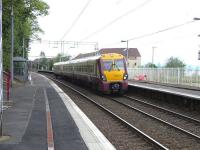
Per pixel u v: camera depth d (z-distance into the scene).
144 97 34.12
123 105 27.12
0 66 11.99
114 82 34.41
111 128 17.20
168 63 82.81
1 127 12.46
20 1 38.72
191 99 24.84
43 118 17.05
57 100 26.64
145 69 66.19
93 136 13.32
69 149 11.01
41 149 10.80
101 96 34.81
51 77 88.94
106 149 11.27
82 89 44.31
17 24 44.50
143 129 16.98
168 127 17.45
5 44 47.59
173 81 53.91
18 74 48.25
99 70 34.91
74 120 16.95
